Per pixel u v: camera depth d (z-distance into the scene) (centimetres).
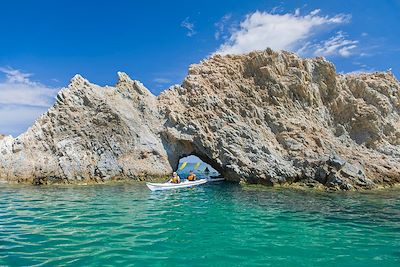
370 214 1678
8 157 3019
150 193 2392
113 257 948
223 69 3856
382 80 4112
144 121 3519
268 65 3734
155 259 934
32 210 1686
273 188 2723
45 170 2945
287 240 1155
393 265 917
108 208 1762
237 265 892
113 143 3244
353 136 3609
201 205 1881
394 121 3841
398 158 3372
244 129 3319
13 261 909
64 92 3344
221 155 3206
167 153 3431
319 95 3756
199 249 1033
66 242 1098
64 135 3169
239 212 1677
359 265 913
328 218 1562
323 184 2761
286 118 3469
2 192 2386
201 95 3603
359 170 2848
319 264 914
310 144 3200
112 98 3525
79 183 2966
